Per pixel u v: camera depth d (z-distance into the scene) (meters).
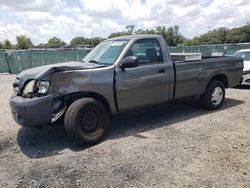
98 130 4.97
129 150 4.61
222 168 3.93
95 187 3.59
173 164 4.09
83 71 4.84
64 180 3.79
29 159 4.48
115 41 5.86
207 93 6.73
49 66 4.96
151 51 5.72
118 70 5.20
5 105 8.31
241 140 4.91
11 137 5.41
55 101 4.70
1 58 19.94
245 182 3.56
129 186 3.57
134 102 5.48
